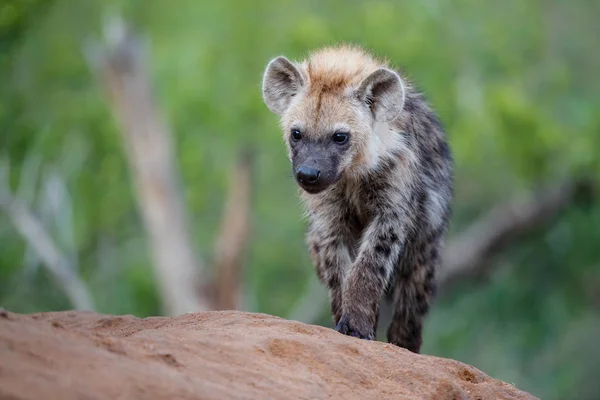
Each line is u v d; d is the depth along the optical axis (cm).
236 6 2108
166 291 1992
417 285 722
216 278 2016
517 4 2277
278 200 2220
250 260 2191
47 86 2289
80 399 363
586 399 2231
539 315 2217
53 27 2266
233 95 2086
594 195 2127
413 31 2069
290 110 709
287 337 495
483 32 2189
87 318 596
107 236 2220
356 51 755
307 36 1973
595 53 2378
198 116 2092
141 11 2228
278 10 2144
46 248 1986
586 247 2188
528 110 2003
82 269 2217
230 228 2038
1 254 2108
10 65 2205
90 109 2172
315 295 2080
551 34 2380
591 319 2305
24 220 1997
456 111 2038
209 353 461
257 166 2202
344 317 645
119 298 2158
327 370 481
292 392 443
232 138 2042
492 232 2123
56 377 378
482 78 2198
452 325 2231
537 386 2227
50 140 2194
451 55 2136
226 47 2116
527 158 2020
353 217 708
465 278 2164
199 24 2173
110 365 403
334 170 681
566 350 2278
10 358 385
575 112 2217
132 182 2145
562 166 2056
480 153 2075
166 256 1969
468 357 2236
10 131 2202
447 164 756
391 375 498
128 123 1970
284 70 721
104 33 2123
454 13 2203
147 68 2006
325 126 687
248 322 539
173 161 2022
